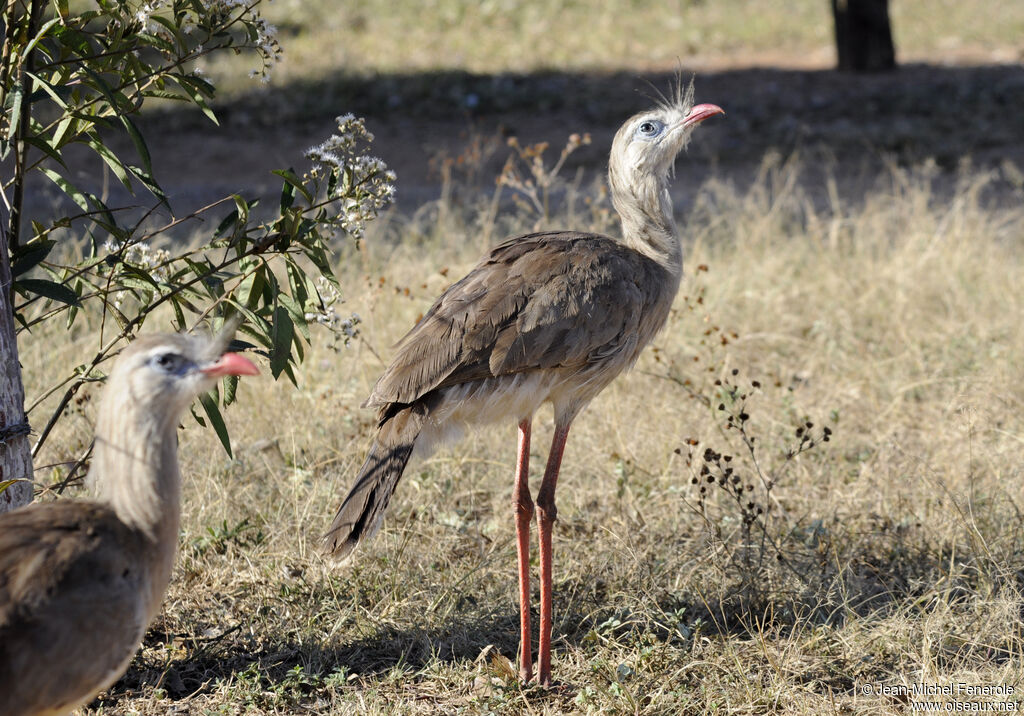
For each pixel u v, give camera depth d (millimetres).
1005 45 38938
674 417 12852
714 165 25016
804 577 9719
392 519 11008
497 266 8938
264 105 31297
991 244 17906
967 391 13547
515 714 8195
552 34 40719
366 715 7980
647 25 42312
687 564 10000
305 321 8594
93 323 13961
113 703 8250
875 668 8688
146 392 6090
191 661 8758
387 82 33312
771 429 12844
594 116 30719
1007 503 10797
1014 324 15195
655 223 9844
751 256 17688
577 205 20844
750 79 34781
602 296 8875
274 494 11203
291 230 8469
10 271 8180
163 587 6441
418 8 43188
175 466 6355
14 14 8164
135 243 8797
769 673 8562
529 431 9102
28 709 5750
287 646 8977
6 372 7879
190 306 8891
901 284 16422
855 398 13852
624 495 11453
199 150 27938
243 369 6090
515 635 9359
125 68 8430
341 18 41812
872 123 29422
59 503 6320
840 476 11891
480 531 10883
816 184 24469
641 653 8633
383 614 9281
